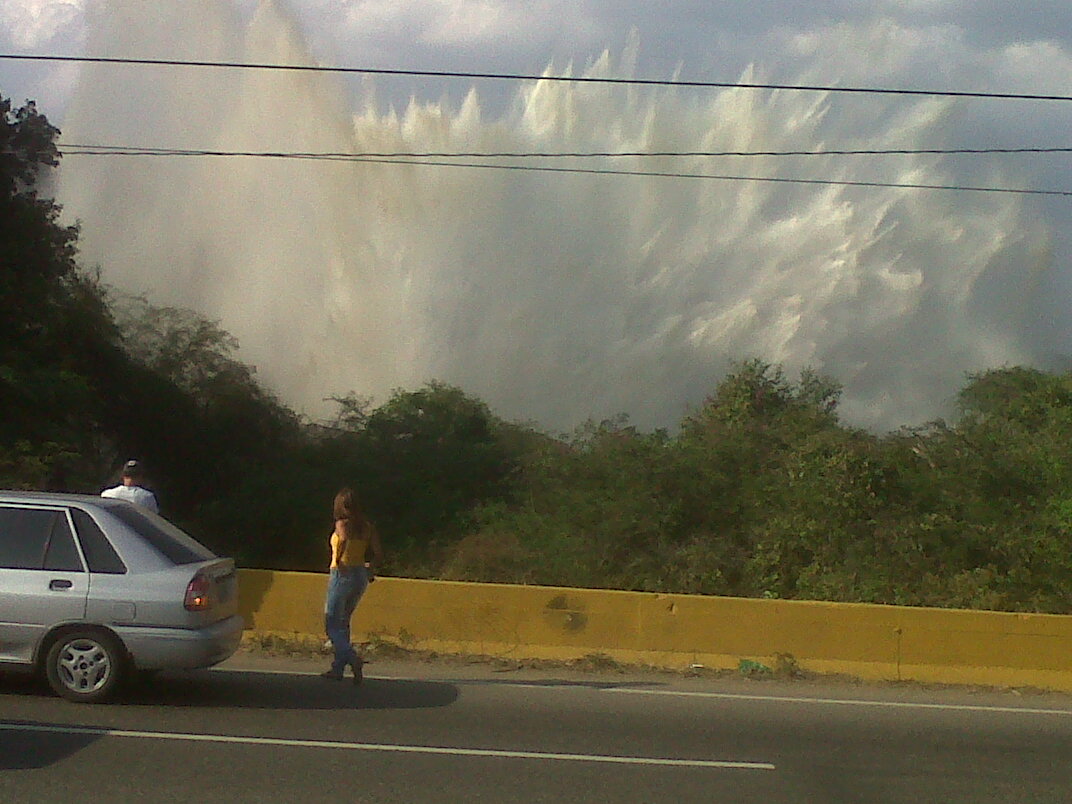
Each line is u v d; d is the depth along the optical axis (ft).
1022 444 69.97
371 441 95.50
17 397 82.28
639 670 39.55
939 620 40.45
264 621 41.55
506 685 35.81
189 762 24.63
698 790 24.25
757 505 68.08
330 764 24.95
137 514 31.55
